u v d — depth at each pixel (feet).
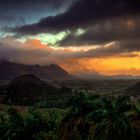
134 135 117.70
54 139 140.26
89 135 120.06
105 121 118.62
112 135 116.57
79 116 127.54
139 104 126.31
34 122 155.33
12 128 157.38
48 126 152.97
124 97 125.29
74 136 126.00
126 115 127.24
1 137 157.79
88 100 127.34
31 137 152.66
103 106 123.54
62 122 133.80
